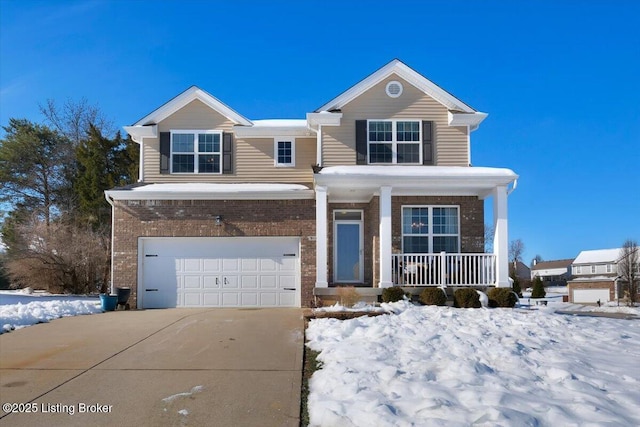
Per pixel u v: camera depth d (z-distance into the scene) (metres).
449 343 8.31
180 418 5.68
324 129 16.05
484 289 14.29
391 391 6.00
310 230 15.34
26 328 10.84
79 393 6.54
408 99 16.25
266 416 5.71
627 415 5.17
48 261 21.94
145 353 8.53
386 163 16.00
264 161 17.34
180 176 17.02
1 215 29.56
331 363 7.41
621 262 43.88
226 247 15.38
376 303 13.10
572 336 9.35
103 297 14.12
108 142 28.41
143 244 15.35
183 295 15.25
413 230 15.74
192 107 17.31
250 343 9.15
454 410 5.25
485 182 14.26
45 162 30.92
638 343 8.95
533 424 4.87
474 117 15.97
